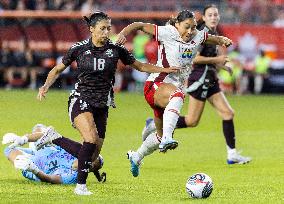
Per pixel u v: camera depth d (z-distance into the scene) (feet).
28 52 334.24
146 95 112.78
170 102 106.32
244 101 287.48
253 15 352.08
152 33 110.63
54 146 109.40
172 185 109.29
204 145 165.78
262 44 333.21
